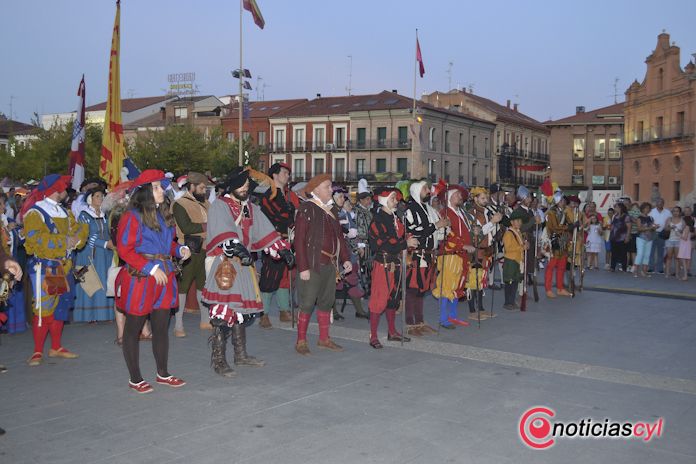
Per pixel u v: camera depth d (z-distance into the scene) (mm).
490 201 11820
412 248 8586
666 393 6133
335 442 4801
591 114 68312
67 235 7156
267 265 8930
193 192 8758
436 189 9555
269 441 4812
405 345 8094
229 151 54031
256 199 9180
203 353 7602
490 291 13258
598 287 13945
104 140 10922
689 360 7492
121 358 7301
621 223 17469
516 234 10781
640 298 12508
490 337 8680
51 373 6664
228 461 4449
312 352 7695
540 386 6293
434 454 4594
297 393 6004
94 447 4684
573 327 9445
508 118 70000
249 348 7898
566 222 12516
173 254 6328
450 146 61469
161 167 49438
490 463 4461
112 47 11070
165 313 6211
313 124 61312
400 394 5984
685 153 43688
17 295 8531
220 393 6000
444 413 5457
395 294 7988
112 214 7625
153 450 4633
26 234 6871
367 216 11188
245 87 39562
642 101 48469
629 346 8203
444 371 6816
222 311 6520
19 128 74375
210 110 66062
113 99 10961
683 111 44062
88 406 5602
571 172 68625
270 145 63062
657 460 4570
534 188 74438
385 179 57844
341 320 9961
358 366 7020
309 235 7590
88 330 8891
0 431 4910
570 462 4504
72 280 7375
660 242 17172
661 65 46250
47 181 7062
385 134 58500
